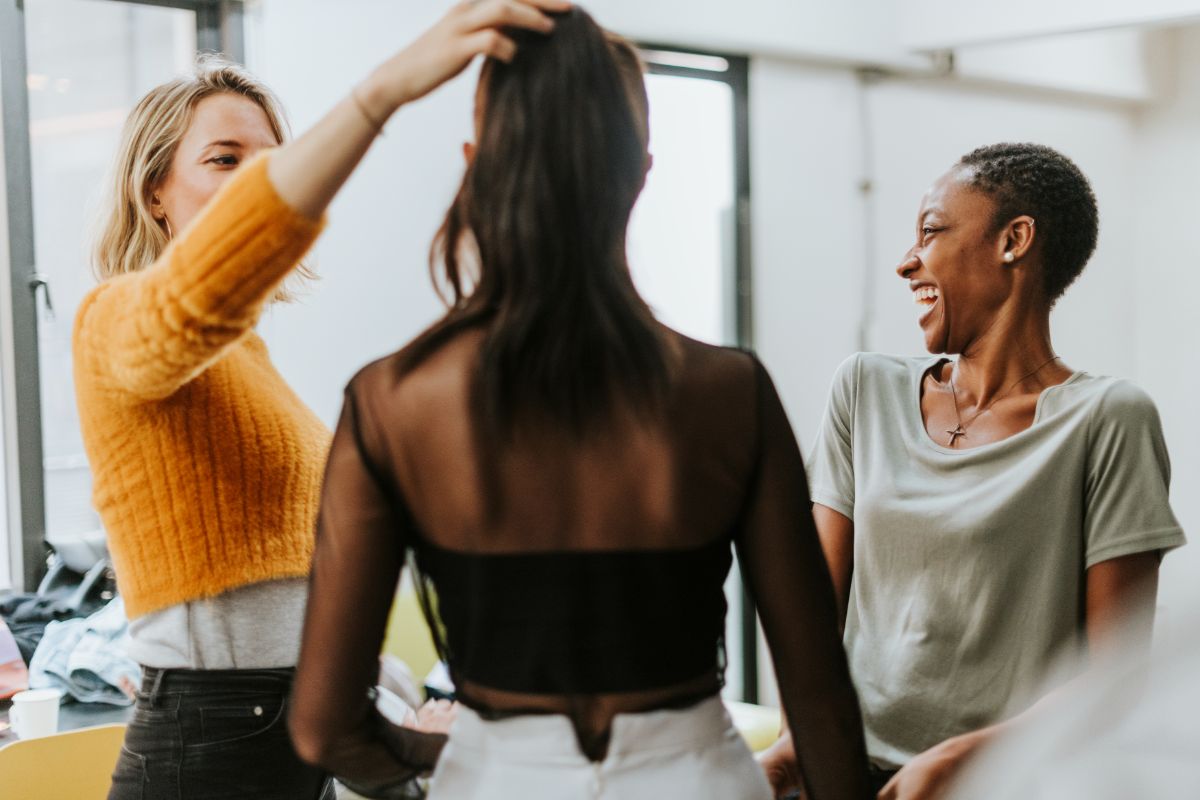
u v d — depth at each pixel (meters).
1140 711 0.80
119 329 1.23
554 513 0.97
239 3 3.73
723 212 4.76
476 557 0.98
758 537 1.06
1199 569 0.88
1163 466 1.43
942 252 1.52
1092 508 1.42
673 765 0.99
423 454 0.99
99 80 3.72
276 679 1.48
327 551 1.03
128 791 1.47
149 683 1.47
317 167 1.06
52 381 3.68
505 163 0.95
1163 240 6.44
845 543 1.62
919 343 5.33
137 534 1.43
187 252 1.11
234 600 1.46
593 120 0.95
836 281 5.05
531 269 0.94
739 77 4.76
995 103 5.61
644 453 0.98
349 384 1.03
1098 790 0.78
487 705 1.00
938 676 1.47
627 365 0.96
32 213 3.62
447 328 0.99
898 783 1.24
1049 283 1.52
